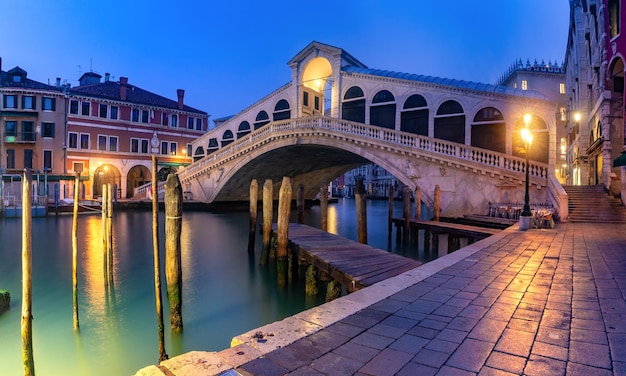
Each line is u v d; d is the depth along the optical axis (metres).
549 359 2.94
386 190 74.75
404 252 16.72
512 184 18.41
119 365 6.35
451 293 4.81
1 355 6.64
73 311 8.14
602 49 18.81
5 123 34.31
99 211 30.97
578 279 5.59
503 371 2.74
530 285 5.23
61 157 35.66
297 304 9.60
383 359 2.92
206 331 7.83
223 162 32.56
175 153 43.25
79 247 17.16
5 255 15.34
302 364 2.82
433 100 25.19
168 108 42.44
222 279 11.93
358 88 28.81
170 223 7.61
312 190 42.88
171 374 2.51
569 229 12.45
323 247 10.93
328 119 24.84
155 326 8.04
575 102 28.80
